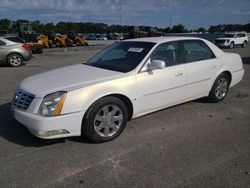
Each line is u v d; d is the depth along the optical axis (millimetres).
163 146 3734
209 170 3133
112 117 3879
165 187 2826
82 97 3551
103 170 3143
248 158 3406
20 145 3758
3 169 3164
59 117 3412
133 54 4465
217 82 5453
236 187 2826
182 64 4723
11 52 12133
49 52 21312
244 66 11242
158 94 4383
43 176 3027
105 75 3953
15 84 7875
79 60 14914
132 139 3957
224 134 4129
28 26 26953
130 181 2932
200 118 4797
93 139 3756
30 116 3424
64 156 3459
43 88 3594
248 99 6016
